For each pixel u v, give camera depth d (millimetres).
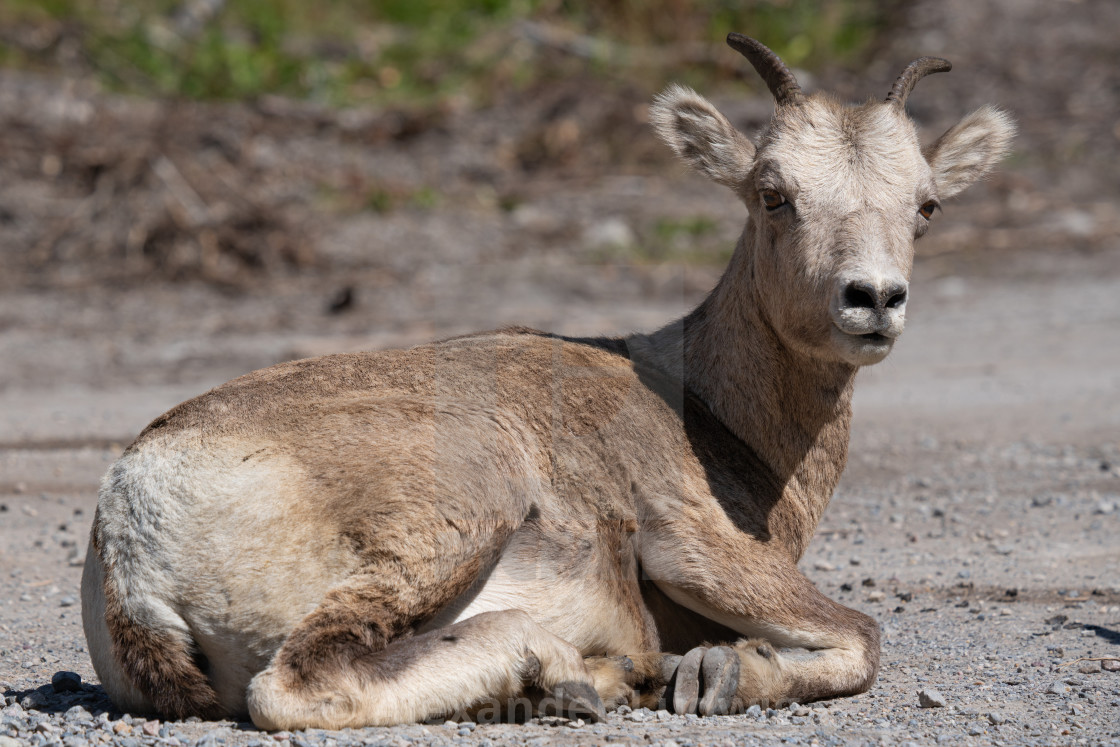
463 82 73188
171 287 53906
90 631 16688
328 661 15203
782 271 18188
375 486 16062
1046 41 79312
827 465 19672
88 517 29312
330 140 66312
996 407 39094
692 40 76938
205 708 15891
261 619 15664
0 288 52906
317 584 15719
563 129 68188
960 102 70750
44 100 64125
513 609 16500
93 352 46469
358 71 73312
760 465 19250
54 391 41812
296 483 16000
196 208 58062
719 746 14914
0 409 39500
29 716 16250
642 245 58219
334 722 14969
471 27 77438
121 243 56469
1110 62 76312
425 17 79062
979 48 78188
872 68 75250
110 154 59781
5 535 27906
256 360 44719
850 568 25469
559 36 76000
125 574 15859
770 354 19016
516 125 69688
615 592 17641
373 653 15625
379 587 15742
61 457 34281
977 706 17156
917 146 18672
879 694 17891
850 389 19562
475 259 55781
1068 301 52438
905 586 24172
